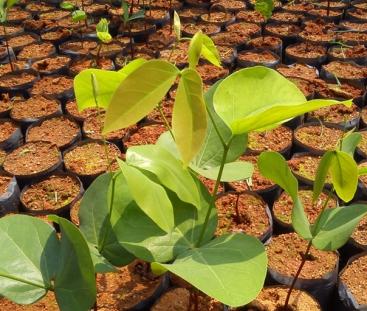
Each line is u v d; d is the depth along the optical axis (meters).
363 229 0.46
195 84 0.21
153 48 0.88
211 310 0.37
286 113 0.23
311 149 0.59
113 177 0.27
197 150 0.22
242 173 0.32
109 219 0.28
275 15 1.00
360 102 0.70
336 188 0.28
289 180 0.28
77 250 0.24
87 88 0.27
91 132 0.64
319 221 0.30
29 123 0.67
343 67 0.78
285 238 0.44
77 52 0.88
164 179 0.26
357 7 1.00
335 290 0.41
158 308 0.38
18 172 0.57
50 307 0.38
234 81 0.25
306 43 0.86
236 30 0.94
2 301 0.39
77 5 1.04
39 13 1.06
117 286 0.40
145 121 0.67
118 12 1.02
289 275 0.40
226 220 0.47
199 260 0.25
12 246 0.27
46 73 0.81
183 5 1.08
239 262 0.25
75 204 0.52
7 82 0.78
